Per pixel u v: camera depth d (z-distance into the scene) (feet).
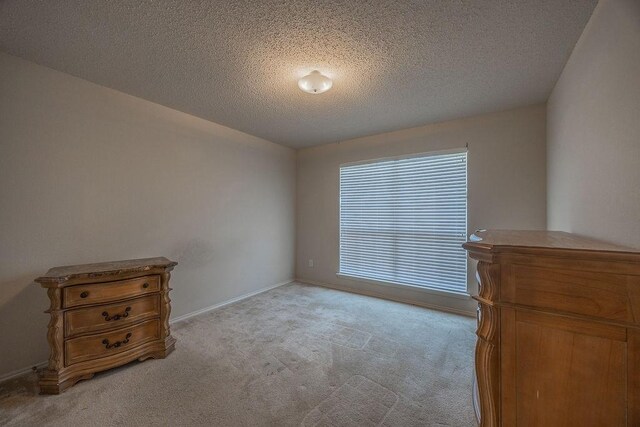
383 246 12.05
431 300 10.73
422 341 7.88
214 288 10.68
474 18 4.84
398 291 11.55
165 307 7.11
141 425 4.72
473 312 9.80
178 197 9.50
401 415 4.98
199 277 10.16
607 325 2.54
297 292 12.78
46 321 6.59
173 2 4.51
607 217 4.07
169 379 6.03
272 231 13.47
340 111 9.39
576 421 2.68
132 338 6.57
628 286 2.46
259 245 12.75
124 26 5.13
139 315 6.72
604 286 2.55
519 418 2.91
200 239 10.21
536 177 8.75
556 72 6.73
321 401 5.35
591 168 4.76
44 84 6.59
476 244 3.17
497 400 3.00
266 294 12.47
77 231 7.15
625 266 2.46
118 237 7.97
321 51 5.90
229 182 11.35
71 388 5.68
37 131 6.50
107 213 7.73
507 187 9.23
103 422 4.77
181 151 9.59
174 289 9.39
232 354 7.13
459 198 10.18
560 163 6.90
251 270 12.30
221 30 5.22
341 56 6.08
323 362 6.75
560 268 2.71
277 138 12.88
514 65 6.43
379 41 5.54
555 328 2.75
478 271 3.30
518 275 2.90
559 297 2.72
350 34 5.31
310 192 14.43
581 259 2.60
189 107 9.14
